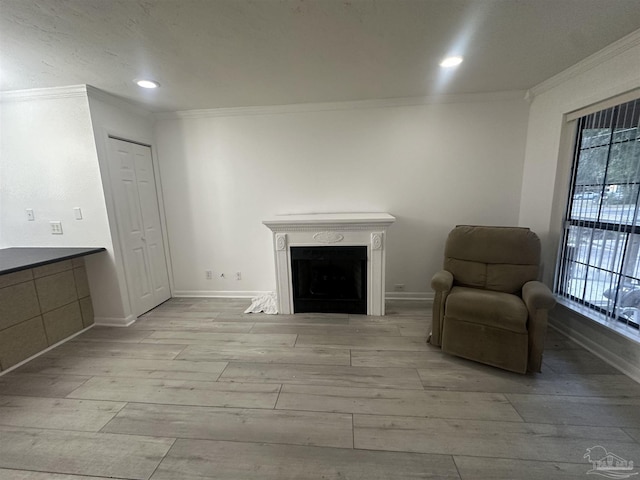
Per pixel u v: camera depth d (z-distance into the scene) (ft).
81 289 8.84
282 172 10.61
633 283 6.22
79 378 6.49
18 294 7.11
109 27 5.16
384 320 9.25
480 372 6.45
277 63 6.75
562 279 8.26
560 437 4.68
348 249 9.37
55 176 8.50
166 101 9.25
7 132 8.39
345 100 9.66
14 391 6.07
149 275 10.51
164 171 10.98
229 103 9.66
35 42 5.59
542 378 6.16
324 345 7.76
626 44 5.93
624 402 5.43
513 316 6.13
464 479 4.03
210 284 11.75
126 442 4.74
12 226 8.87
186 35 5.49
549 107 8.41
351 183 10.43
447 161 9.94
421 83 8.29
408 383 6.11
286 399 5.69
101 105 8.37
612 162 6.68
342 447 4.57
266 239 11.16
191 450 4.57
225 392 5.94
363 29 5.44
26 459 4.47
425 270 10.73
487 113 9.50
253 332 8.61
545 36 5.82
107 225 8.64
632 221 6.20
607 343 6.73
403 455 4.41
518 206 9.91
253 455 4.46
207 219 11.23
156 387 6.13
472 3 4.72
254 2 4.56
